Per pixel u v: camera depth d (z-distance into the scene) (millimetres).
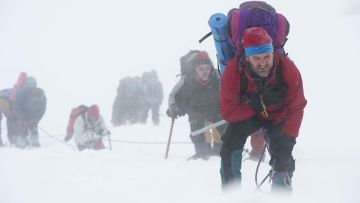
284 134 8758
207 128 13688
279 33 8859
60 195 10000
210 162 14312
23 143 24422
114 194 9945
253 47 8258
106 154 16406
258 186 9023
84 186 10812
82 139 22328
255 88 8609
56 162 14289
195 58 16484
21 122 24500
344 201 8836
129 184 10922
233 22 9000
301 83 8594
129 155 16094
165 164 13859
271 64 8359
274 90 8602
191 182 11070
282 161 8648
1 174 12297
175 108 16734
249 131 9062
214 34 9477
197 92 16453
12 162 14359
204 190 10078
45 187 10805
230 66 8641
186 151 20344
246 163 13734
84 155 16094
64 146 24500
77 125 22438
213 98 16453
